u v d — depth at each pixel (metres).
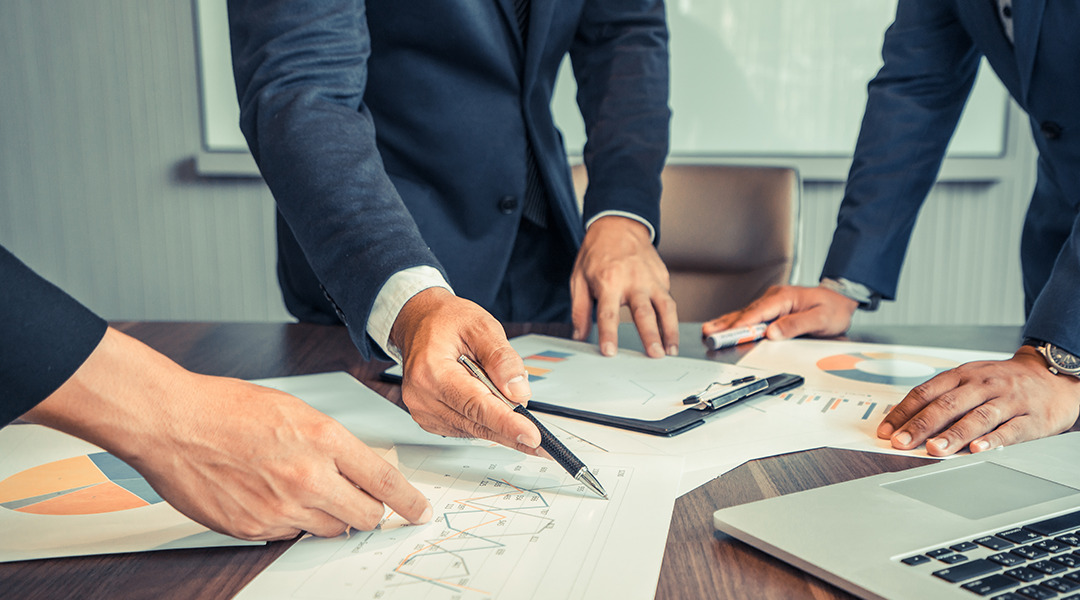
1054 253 1.03
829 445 0.54
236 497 0.38
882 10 2.20
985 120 2.27
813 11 2.21
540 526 0.41
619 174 0.94
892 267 0.94
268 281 2.38
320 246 0.59
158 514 0.44
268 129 0.63
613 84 1.01
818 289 0.94
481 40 0.89
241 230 2.35
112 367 0.37
